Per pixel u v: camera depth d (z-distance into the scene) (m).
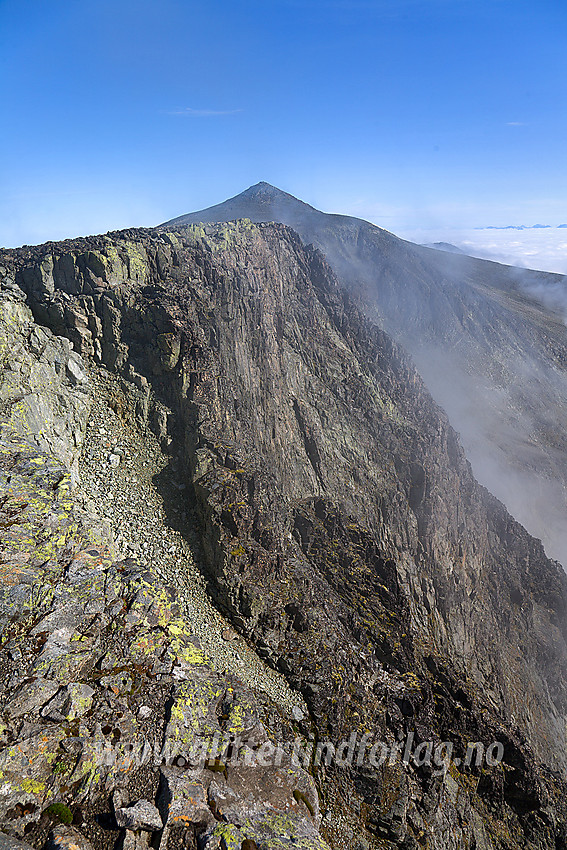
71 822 13.48
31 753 14.59
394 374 62.56
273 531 34.72
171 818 13.82
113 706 16.67
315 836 14.91
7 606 18.73
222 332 46.06
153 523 34.12
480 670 47.72
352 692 30.67
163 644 19.28
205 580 32.28
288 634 31.33
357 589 38.53
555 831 35.31
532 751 41.97
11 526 21.95
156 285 44.50
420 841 26.86
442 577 49.62
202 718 17.19
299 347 55.47
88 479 34.56
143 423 39.66
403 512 50.59
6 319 36.09
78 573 20.95
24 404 31.09
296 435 48.81
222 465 37.16
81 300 42.03
